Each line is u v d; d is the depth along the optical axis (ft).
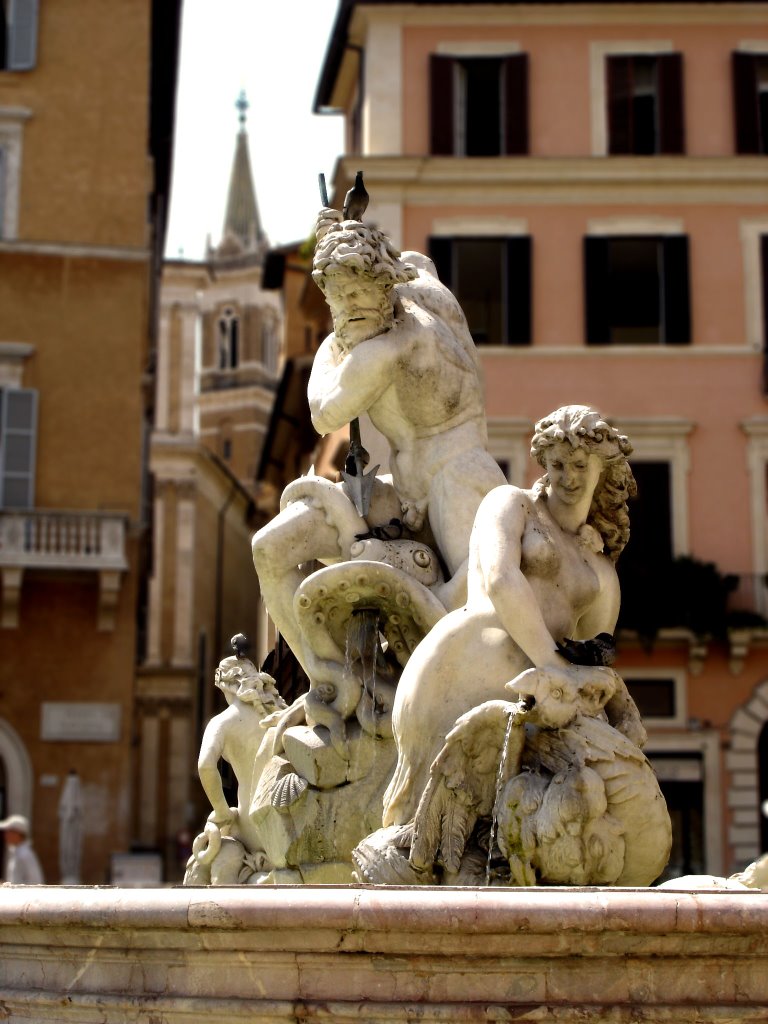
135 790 202.18
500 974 13.03
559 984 13.01
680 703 110.32
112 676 111.55
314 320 154.51
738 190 115.14
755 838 109.40
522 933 12.79
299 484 21.98
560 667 17.13
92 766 110.42
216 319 319.06
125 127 116.78
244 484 309.63
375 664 20.95
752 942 12.89
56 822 109.70
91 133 116.57
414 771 17.93
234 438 314.96
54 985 14.51
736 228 115.03
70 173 115.96
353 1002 13.10
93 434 113.29
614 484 18.89
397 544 21.44
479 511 18.52
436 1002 13.03
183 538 212.84
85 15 118.01
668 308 114.01
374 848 17.52
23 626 111.45
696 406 113.70
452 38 116.06
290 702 26.07
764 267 114.52
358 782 20.66
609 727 16.88
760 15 115.65
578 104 115.85
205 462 220.43
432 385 21.84
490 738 17.13
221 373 317.83
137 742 204.13
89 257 114.83
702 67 115.85
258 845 23.71
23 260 114.11
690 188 115.14
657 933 12.75
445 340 22.09
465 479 21.68
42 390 113.29
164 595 210.18
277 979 13.33
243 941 13.26
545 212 114.83
